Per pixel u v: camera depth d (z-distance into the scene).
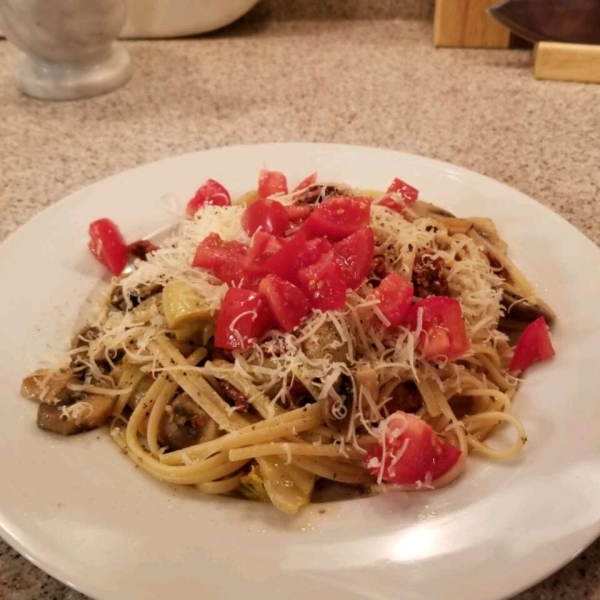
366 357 0.25
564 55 0.48
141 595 0.18
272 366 0.25
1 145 0.42
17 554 0.21
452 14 0.53
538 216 0.32
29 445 0.23
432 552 0.19
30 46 0.46
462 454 0.22
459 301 0.27
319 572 0.19
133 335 0.27
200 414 0.26
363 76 0.50
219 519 0.21
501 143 0.42
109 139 0.43
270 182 0.34
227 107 0.46
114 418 0.26
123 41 0.56
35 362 0.26
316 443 0.24
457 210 0.34
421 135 0.43
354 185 0.36
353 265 0.26
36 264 0.30
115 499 0.21
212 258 0.28
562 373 0.25
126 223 0.34
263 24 0.59
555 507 0.20
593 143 0.42
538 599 0.19
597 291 0.28
